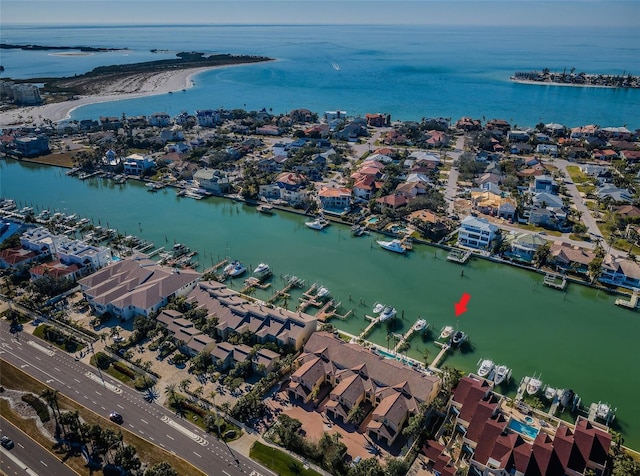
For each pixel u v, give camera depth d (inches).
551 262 6382.9
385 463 3373.5
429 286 6013.8
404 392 3828.7
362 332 4995.1
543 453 3181.6
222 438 3575.3
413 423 3533.5
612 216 7470.5
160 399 3971.5
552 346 4884.4
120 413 3811.5
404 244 7052.2
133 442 3523.6
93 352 4564.5
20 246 6491.1
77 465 3344.0
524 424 3752.5
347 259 6722.4
